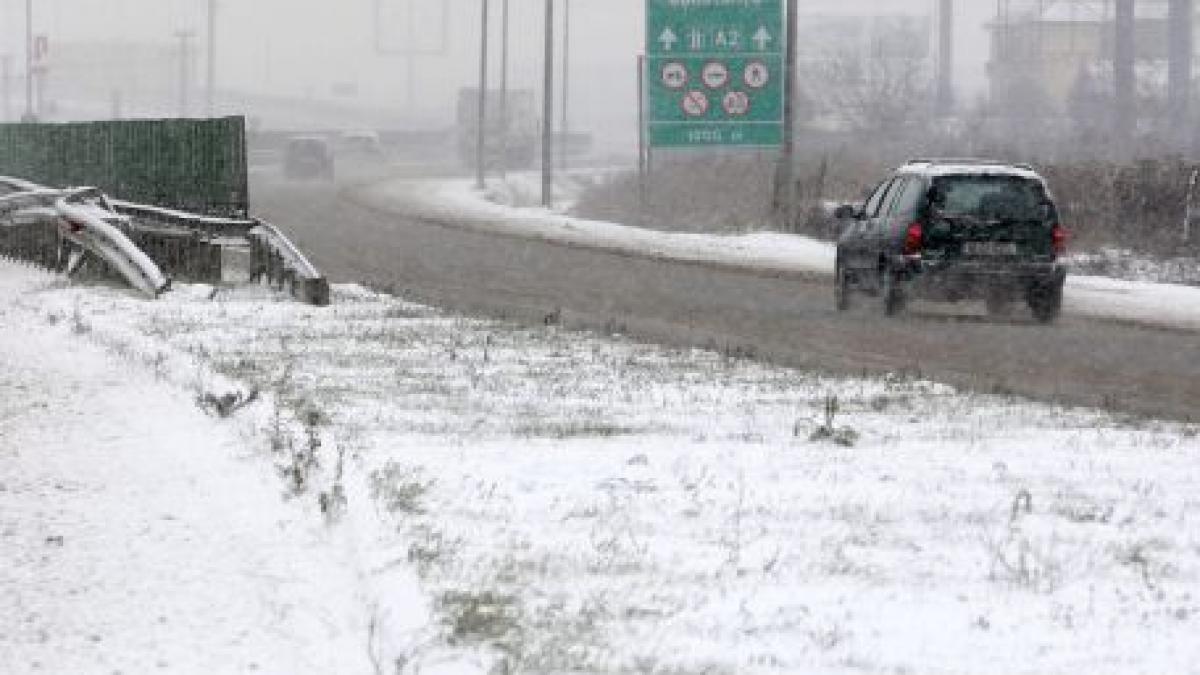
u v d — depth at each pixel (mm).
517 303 62219
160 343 43969
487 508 24719
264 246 63219
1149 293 71562
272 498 25000
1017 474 29031
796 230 106938
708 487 27031
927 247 58625
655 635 18359
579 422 33688
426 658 17266
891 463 29766
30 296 57969
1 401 34531
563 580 20688
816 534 23875
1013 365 47062
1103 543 23859
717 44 118812
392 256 85312
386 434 31406
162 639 18359
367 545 21750
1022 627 19281
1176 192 92188
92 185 81938
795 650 17984
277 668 17422
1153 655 18328
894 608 19891
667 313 60062
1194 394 42156
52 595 19984
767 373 42781
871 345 51188
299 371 40656
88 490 25797
